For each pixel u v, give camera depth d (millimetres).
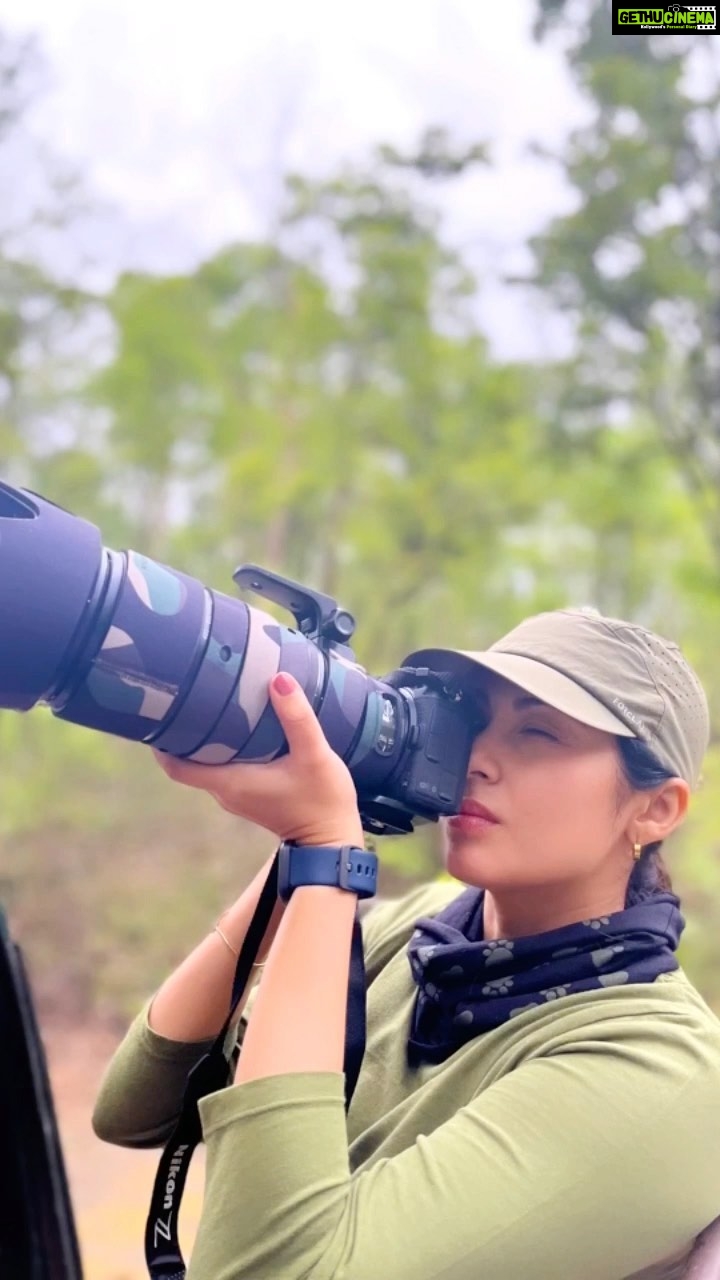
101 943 7383
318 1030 1225
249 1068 1218
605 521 9031
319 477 9164
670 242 7164
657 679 1449
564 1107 1211
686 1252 1275
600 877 1461
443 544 9117
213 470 9664
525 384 8617
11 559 1144
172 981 1597
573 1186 1173
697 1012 1347
